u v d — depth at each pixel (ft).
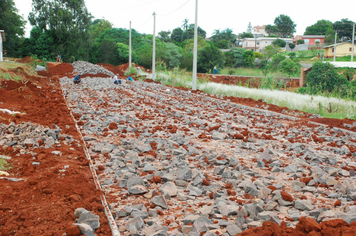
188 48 226.99
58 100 52.75
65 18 184.65
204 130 35.09
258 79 132.05
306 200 16.83
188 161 23.62
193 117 43.73
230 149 27.81
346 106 53.52
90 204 15.33
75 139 28.43
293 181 20.30
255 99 68.28
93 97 61.41
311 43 388.78
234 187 19.02
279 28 483.10
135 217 14.21
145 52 203.51
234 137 31.99
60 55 180.65
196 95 73.77
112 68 142.41
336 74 84.69
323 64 86.69
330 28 316.19
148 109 49.01
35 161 21.58
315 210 15.24
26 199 15.66
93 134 30.99
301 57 264.93
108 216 14.42
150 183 19.45
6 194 15.74
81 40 191.62
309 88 82.53
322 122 43.06
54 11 185.57
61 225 13.37
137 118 40.34
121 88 81.56
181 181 19.31
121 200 16.92
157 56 196.34
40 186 16.90
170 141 27.86
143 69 168.35
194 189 18.11
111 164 22.12
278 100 62.75
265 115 48.96
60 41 186.09
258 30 539.70
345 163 24.79
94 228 13.48
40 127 28.66
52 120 34.71
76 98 58.18
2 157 21.42
